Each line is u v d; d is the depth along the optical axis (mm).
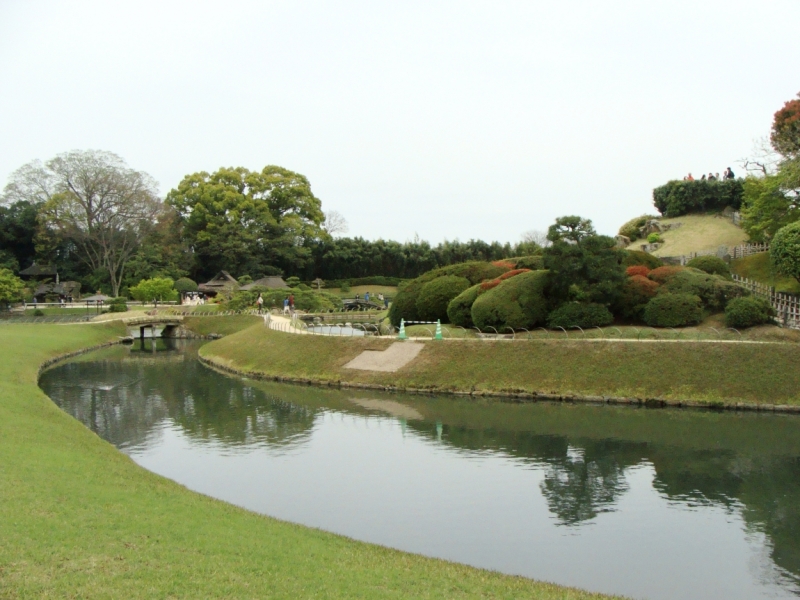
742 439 29188
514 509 21359
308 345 50281
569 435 30453
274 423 33781
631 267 48875
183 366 56500
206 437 31047
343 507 21531
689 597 15547
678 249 70438
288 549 15258
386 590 13078
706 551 18125
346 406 37500
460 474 25078
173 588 12016
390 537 19031
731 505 21609
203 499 20016
